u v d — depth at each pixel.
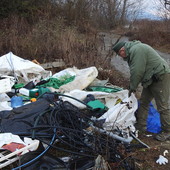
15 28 9.49
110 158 2.88
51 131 3.01
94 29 12.09
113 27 19.05
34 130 2.95
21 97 4.19
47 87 4.74
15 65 5.33
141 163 3.12
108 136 3.09
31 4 13.14
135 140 3.63
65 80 5.29
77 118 3.42
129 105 3.70
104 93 4.38
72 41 7.80
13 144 2.62
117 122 3.49
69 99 4.04
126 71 8.41
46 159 2.68
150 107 4.33
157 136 3.71
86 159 2.82
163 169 3.02
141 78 3.48
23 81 5.30
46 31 9.29
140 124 3.93
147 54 3.40
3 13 11.66
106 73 6.49
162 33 15.91
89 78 5.18
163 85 3.46
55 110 3.43
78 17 14.12
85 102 4.09
